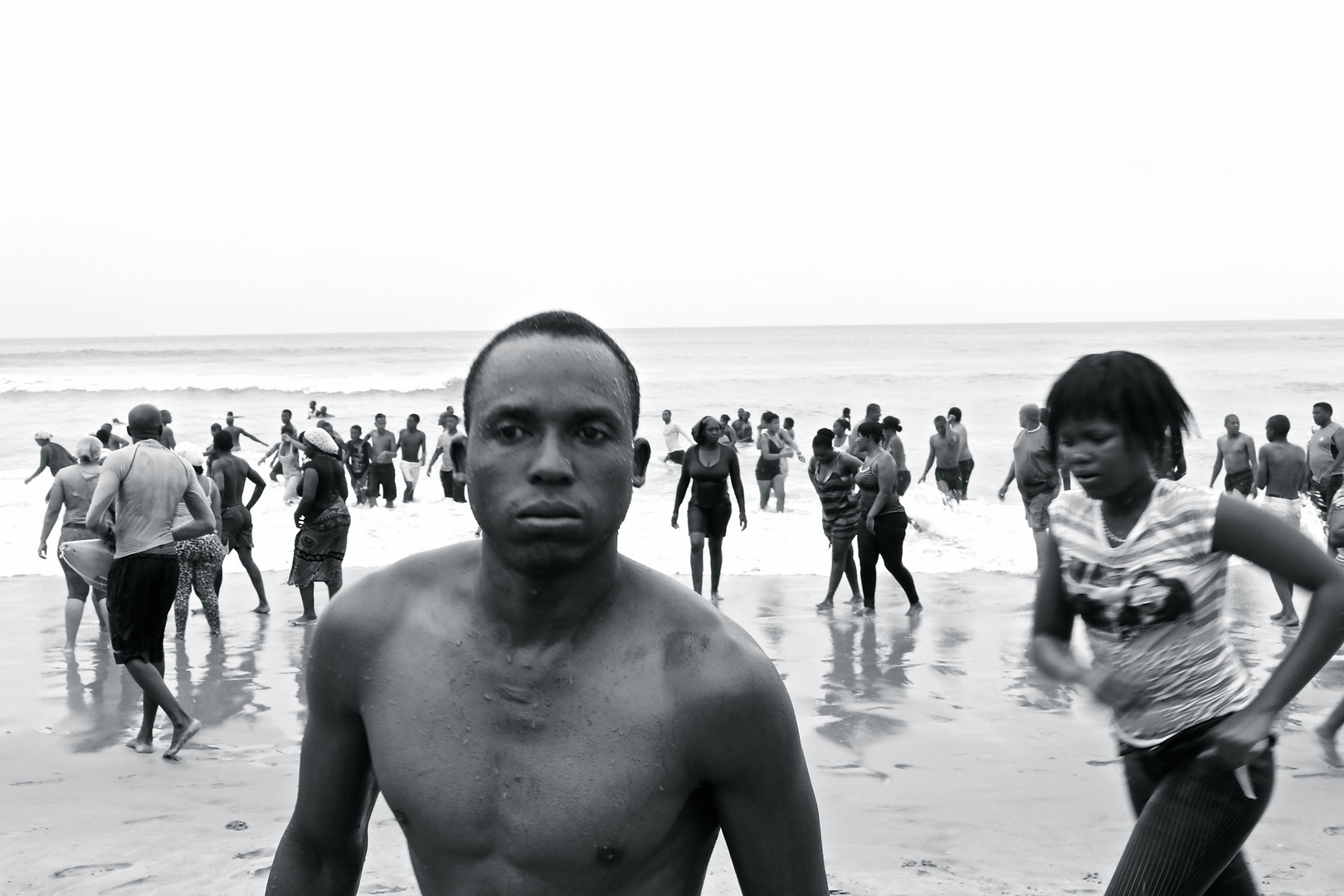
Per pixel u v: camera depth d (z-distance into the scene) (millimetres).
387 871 4223
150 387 53750
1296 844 4480
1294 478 11258
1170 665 2541
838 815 4961
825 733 6332
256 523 15820
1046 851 4496
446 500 20703
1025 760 5793
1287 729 6168
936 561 13062
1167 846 2344
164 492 6180
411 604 1289
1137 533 2541
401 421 38438
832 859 4410
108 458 6137
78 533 8773
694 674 1198
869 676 7758
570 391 1160
